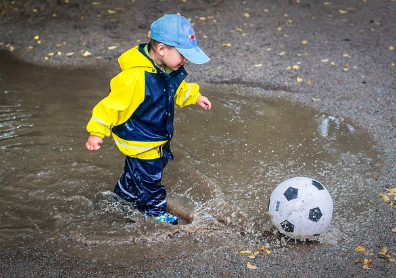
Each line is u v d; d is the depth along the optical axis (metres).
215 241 5.71
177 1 15.25
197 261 5.32
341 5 15.03
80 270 5.17
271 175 7.14
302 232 5.44
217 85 10.25
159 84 5.38
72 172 7.17
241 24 13.68
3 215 6.20
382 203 6.45
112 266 5.25
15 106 9.16
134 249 5.56
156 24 5.30
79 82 10.38
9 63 11.36
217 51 11.92
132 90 5.27
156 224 5.98
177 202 6.54
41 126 8.45
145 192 5.92
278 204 5.48
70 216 6.19
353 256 5.40
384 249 5.46
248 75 10.67
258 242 5.68
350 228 5.93
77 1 14.83
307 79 10.47
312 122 8.76
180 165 7.37
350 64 11.16
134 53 5.34
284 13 14.45
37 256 5.41
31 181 6.93
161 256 5.41
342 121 8.79
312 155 7.67
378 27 13.41
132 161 5.86
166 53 5.28
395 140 8.08
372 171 7.21
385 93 9.79
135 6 14.75
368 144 7.98
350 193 6.67
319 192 5.46
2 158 7.44
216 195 6.63
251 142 8.06
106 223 6.05
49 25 13.47
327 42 12.44
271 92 9.94
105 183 6.95
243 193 6.72
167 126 5.64
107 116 5.32
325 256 5.40
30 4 14.53
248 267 5.20
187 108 9.24
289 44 12.33
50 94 9.74
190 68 11.02
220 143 8.02
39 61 11.48
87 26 13.46
